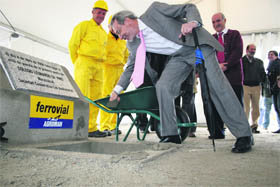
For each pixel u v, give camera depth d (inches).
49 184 33.2
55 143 72.8
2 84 61.7
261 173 39.1
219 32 119.3
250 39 291.4
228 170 41.3
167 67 72.9
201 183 33.8
